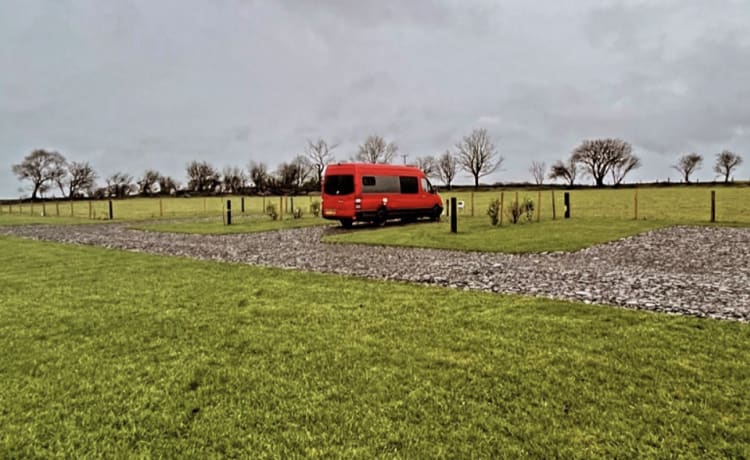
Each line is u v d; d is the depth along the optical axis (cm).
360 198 1933
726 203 3684
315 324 540
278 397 352
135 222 2752
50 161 8812
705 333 481
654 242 1343
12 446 289
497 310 591
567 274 860
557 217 2342
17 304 650
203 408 336
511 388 361
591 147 9331
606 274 858
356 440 290
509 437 291
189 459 275
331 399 347
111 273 905
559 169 9631
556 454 272
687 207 3250
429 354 437
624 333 487
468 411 325
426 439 290
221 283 796
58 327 538
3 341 488
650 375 378
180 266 994
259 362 423
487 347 453
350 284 779
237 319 565
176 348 464
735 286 737
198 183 9350
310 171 8838
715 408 322
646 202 3997
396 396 350
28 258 1137
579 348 445
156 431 305
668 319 536
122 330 524
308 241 1551
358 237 1611
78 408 339
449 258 1097
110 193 8012
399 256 1146
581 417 313
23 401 350
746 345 443
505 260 1052
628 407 326
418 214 2198
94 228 2322
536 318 551
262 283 794
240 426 310
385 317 567
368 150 8356
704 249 1204
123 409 336
